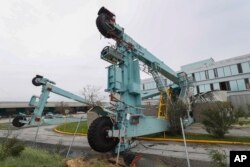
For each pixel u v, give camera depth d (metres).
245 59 36.19
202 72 41.88
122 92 8.91
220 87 38.88
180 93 14.40
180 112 12.05
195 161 6.65
